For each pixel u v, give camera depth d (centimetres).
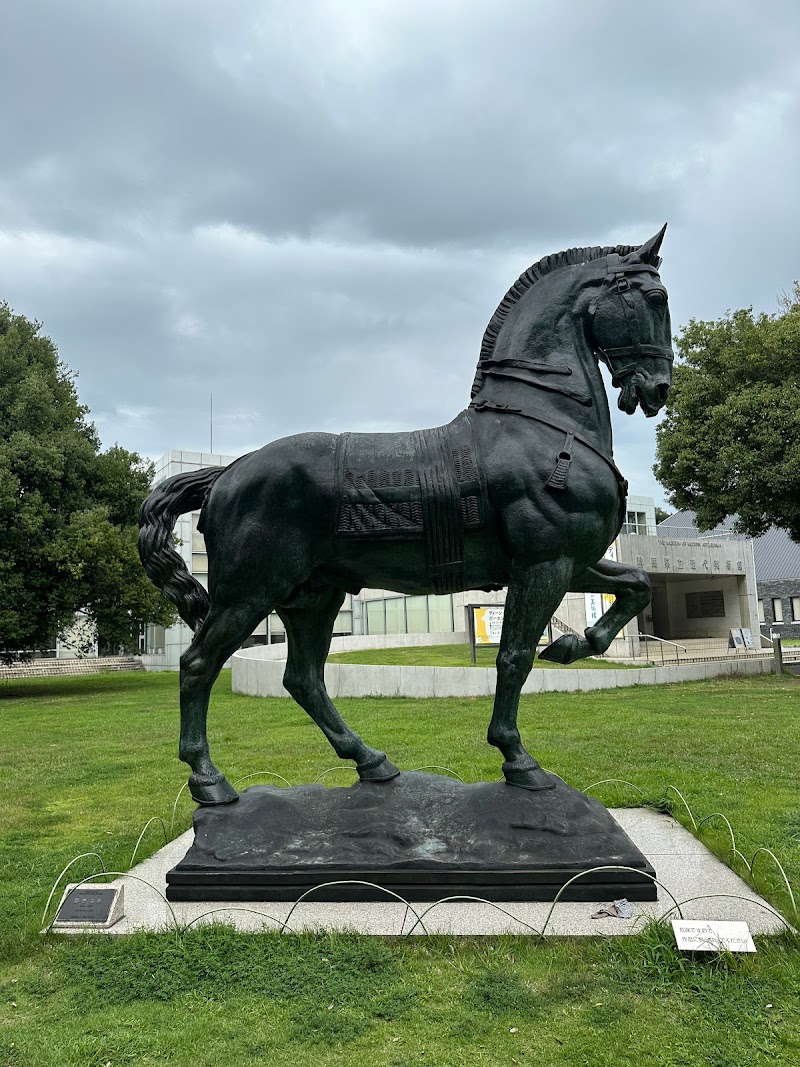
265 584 364
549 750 742
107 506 1877
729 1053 223
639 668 1492
